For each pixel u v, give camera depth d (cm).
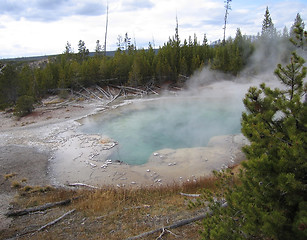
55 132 2428
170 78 4881
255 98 555
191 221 859
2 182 1434
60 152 1903
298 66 511
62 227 919
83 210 1045
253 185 495
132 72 4638
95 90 4566
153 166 1594
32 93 3959
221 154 1698
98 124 2645
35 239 851
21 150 1980
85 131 2416
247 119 530
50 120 2936
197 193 1142
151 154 1789
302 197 415
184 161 1633
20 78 3994
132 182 1405
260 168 432
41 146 2053
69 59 6562
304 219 368
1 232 900
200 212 917
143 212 988
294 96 479
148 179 1434
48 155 1858
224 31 6178
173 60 4888
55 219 977
